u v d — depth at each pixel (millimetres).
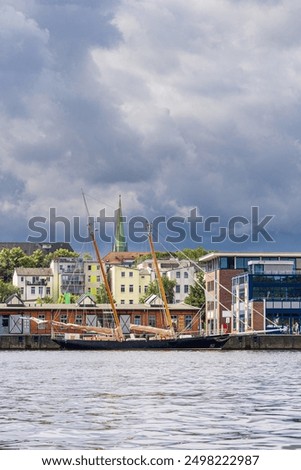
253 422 52781
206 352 174000
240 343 185750
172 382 86875
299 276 190625
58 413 57688
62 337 198125
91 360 139500
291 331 189625
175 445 44938
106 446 44656
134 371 107250
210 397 69125
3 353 176125
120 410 59438
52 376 97625
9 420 53906
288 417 55094
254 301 189125
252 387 79500
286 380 89125
